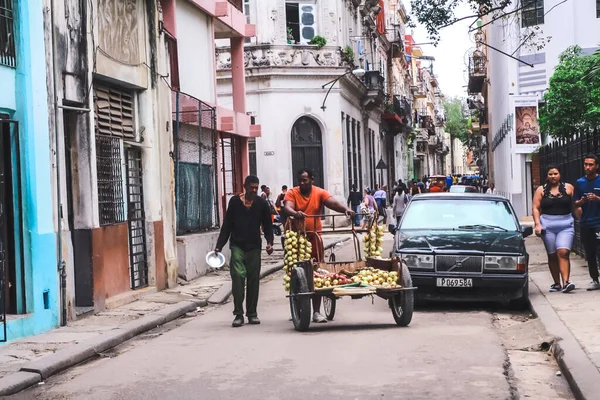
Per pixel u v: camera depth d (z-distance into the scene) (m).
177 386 8.16
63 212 12.84
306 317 11.28
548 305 12.55
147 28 17.17
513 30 34.75
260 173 39.91
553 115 27.27
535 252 22.75
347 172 43.47
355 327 11.65
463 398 7.25
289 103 39.88
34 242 11.78
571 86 26.81
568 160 20.44
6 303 11.62
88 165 13.88
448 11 19.28
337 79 38.75
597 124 24.81
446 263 13.05
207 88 23.59
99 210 14.52
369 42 54.41
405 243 13.43
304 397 7.46
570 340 9.42
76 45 13.52
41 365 9.27
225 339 11.02
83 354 10.16
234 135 25.95
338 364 8.85
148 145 17.16
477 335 10.55
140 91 17.06
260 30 39.75
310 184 12.29
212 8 23.70
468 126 102.38
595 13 33.44
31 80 11.91
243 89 27.31
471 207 14.45
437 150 118.50
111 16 15.25
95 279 13.84
